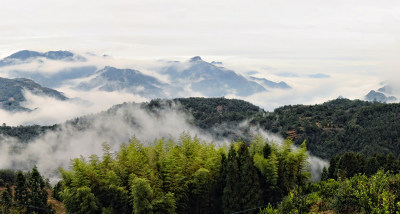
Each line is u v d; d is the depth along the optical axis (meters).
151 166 30.98
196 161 31.25
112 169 30.30
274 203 33.22
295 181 35.06
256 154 33.56
